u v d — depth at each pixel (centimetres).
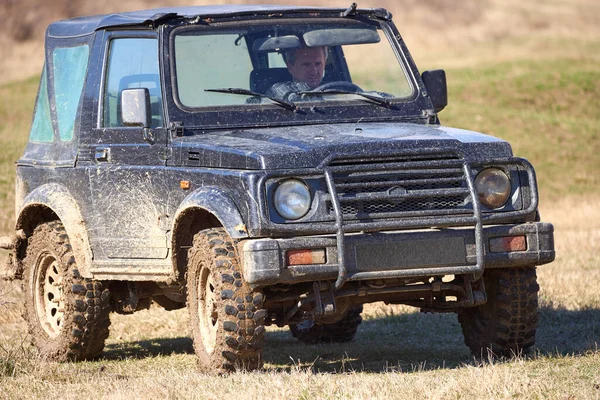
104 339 2684
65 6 17100
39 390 2172
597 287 3525
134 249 2431
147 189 2375
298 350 2833
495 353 2350
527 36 19238
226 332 2092
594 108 11919
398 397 1866
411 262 2083
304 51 2514
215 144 2209
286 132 2270
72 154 2609
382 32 2619
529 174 2184
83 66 2662
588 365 2172
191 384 2067
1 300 3212
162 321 3278
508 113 11175
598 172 9119
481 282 2248
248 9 2548
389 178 2092
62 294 2719
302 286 2189
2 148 8150
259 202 2017
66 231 2606
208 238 2169
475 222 2106
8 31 16612
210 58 2430
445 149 2125
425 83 2591
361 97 2478
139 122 2320
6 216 6119
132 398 1975
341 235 2030
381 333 3059
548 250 2170
